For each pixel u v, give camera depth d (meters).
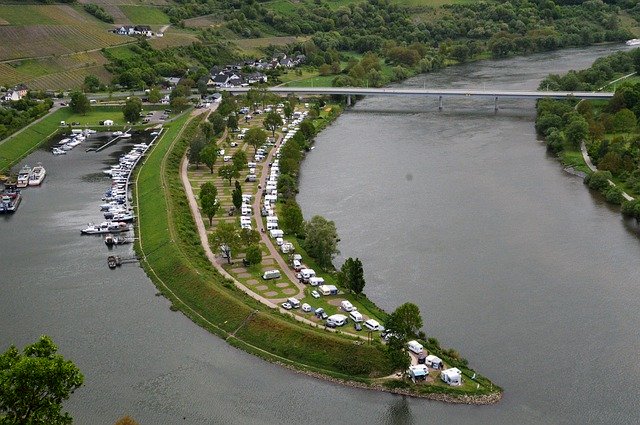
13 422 139.00
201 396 187.88
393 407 182.12
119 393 189.12
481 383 187.38
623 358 198.88
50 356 148.12
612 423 174.00
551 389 186.62
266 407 183.50
